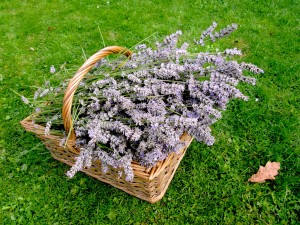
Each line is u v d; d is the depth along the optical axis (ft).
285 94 7.89
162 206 6.09
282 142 6.87
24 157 7.00
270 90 7.98
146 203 6.13
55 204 6.25
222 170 6.46
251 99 7.77
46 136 5.32
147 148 4.73
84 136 5.09
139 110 4.92
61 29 10.45
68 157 6.13
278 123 7.26
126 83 4.94
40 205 6.23
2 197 6.38
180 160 6.15
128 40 9.82
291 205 5.93
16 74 9.02
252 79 4.95
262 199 6.00
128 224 5.90
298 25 9.95
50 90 5.71
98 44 9.78
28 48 9.87
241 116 7.41
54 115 5.43
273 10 10.55
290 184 6.15
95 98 4.88
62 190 6.42
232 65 4.91
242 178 6.37
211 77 4.90
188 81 5.06
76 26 10.52
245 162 6.60
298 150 6.66
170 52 5.38
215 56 5.02
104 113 4.93
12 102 8.21
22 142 7.31
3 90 8.54
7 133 7.50
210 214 5.90
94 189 6.39
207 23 10.25
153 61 5.45
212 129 7.18
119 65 5.30
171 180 6.40
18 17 11.12
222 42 9.47
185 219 5.89
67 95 4.36
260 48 9.22
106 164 4.77
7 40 10.19
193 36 9.73
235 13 10.59
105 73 5.42
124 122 4.98
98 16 10.85
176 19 10.48
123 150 4.75
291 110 7.51
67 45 9.84
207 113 4.76
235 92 4.70
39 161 6.94
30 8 11.49
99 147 4.83
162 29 10.09
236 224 5.75
